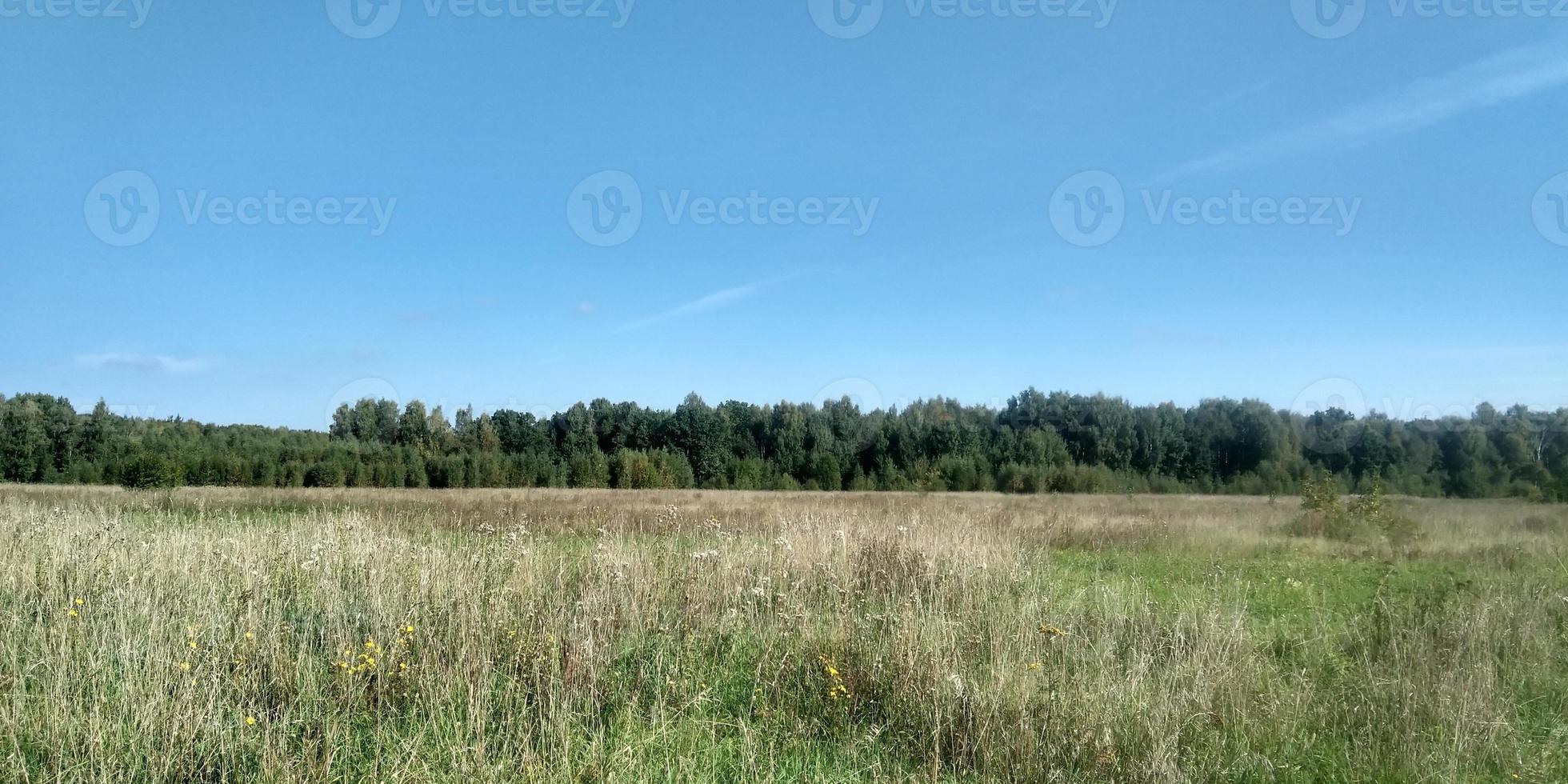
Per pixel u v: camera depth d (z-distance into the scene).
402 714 4.74
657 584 7.39
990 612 6.75
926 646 5.52
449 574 6.95
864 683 5.23
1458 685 5.29
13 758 3.82
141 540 8.06
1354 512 18.16
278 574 7.26
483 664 5.05
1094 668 5.61
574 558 8.86
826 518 13.89
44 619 5.82
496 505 22.80
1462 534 17.59
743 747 4.54
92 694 4.47
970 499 34.72
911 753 4.59
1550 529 18.02
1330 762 4.65
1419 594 8.73
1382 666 5.93
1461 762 4.62
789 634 6.11
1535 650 6.50
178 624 5.62
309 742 4.17
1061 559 13.45
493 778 3.91
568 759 4.12
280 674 4.94
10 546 7.62
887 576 8.50
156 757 3.98
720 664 5.87
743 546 9.00
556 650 5.18
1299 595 10.14
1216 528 18.08
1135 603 7.68
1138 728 4.62
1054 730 4.59
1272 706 5.21
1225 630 6.35
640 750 4.36
